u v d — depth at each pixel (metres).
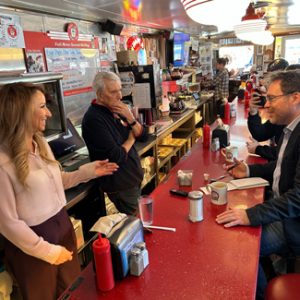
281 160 1.73
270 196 1.93
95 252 0.98
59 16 2.86
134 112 3.02
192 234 1.31
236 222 1.37
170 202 1.63
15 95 1.30
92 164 1.84
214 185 1.61
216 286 1.00
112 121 2.16
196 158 2.34
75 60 3.07
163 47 5.24
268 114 1.77
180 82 5.34
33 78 1.92
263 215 1.37
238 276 1.04
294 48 9.13
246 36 3.11
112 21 3.50
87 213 2.29
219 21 1.29
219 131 2.55
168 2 2.96
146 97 3.34
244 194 1.69
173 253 1.18
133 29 4.24
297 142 1.58
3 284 1.50
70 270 1.63
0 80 1.66
